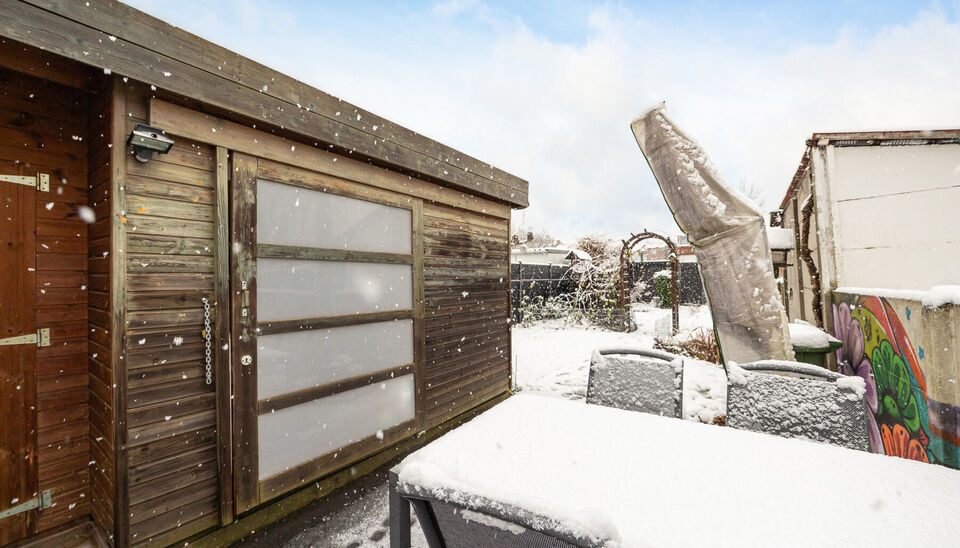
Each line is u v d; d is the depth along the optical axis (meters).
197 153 2.10
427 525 1.21
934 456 2.01
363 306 2.94
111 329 1.81
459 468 1.24
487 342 4.36
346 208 2.84
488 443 1.44
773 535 0.93
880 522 0.97
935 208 3.75
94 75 1.92
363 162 2.92
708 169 3.56
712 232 3.58
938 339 1.94
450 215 3.83
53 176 2.14
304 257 2.54
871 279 3.94
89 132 2.25
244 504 2.17
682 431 1.57
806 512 1.02
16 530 1.99
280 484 2.34
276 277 2.42
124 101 1.83
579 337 8.96
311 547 2.12
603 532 0.92
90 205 2.25
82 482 2.20
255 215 2.30
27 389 2.04
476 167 3.95
